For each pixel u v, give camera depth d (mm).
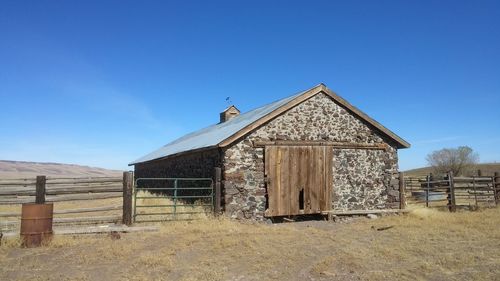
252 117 19469
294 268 9867
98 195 14148
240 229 14273
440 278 9297
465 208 21625
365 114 19562
